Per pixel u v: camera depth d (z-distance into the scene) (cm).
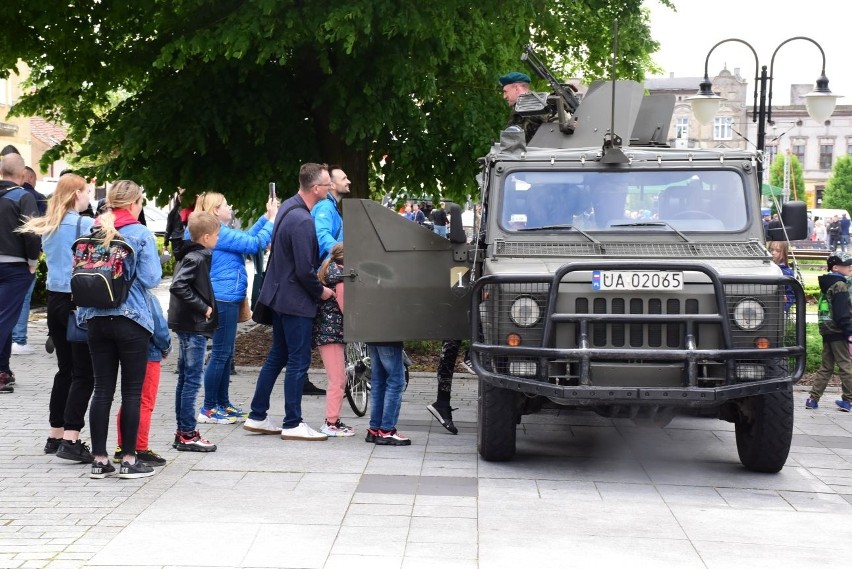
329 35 1204
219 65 1305
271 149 1402
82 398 801
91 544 600
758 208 870
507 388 780
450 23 1283
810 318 2031
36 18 1349
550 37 1686
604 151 885
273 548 598
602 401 745
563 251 845
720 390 735
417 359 1391
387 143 1469
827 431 1032
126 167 1407
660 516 690
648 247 847
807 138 10150
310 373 1273
